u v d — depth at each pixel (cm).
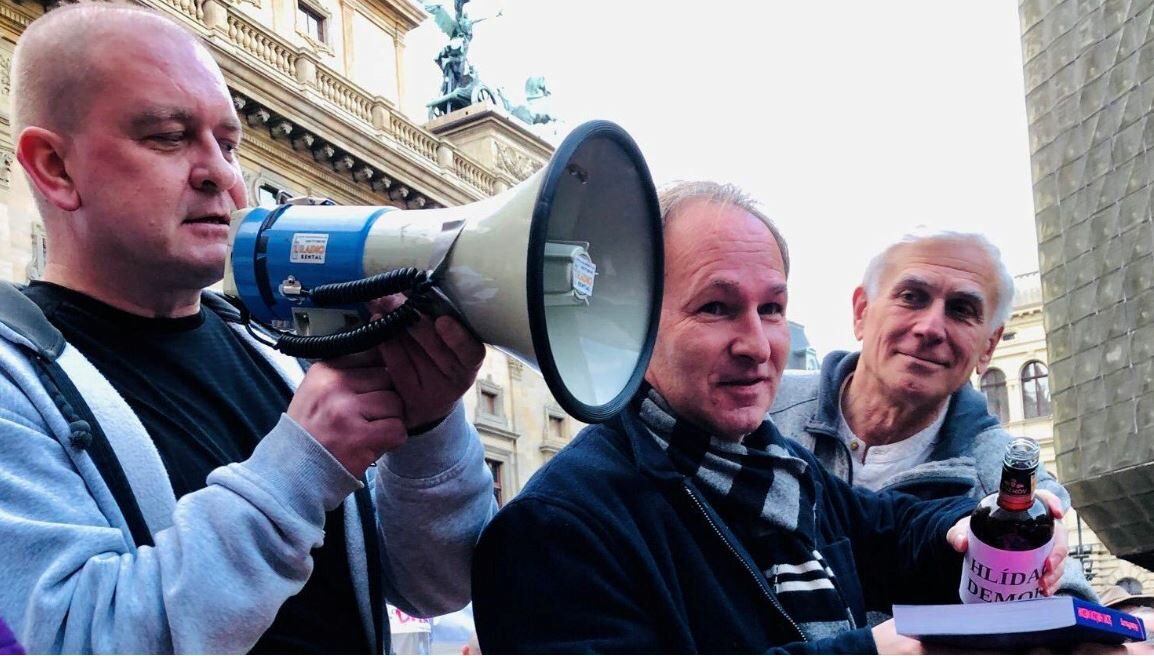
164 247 132
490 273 104
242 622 105
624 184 122
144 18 136
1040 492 137
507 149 1902
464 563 150
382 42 1808
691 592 136
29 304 125
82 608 104
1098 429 1155
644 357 122
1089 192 1177
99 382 124
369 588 143
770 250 150
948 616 114
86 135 130
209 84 137
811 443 218
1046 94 1251
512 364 1730
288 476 112
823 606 142
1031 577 126
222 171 136
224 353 151
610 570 129
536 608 128
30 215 963
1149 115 1084
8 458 111
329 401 115
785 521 144
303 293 116
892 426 208
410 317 108
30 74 134
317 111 1374
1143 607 231
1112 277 1136
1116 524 1181
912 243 208
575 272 112
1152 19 1087
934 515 164
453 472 144
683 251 147
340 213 119
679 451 146
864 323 216
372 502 154
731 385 146
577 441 151
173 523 112
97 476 117
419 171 1564
